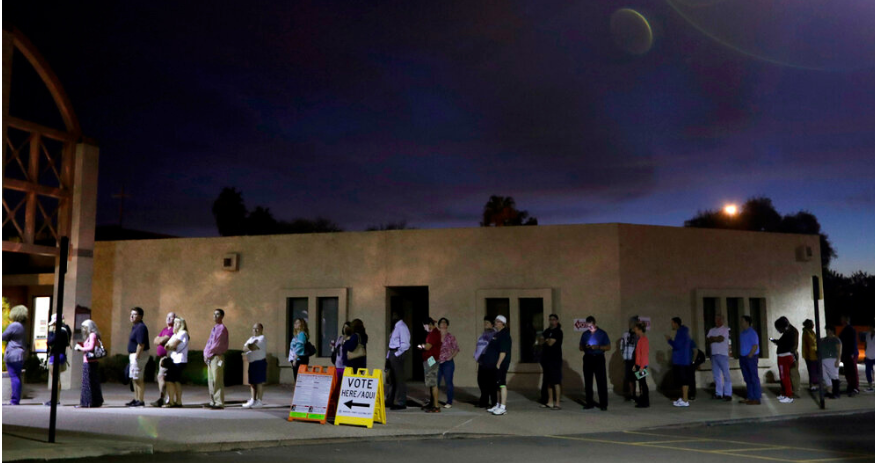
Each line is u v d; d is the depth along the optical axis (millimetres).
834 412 14984
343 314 19812
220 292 21016
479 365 15078
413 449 10406
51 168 18969
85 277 19281
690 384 16547
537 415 13969
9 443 9680
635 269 18484
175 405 14406
